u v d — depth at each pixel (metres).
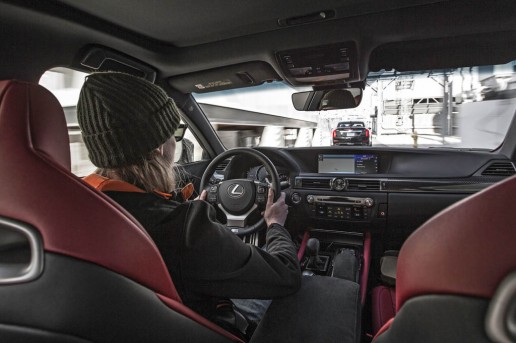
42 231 0.53
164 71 2.36
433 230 0.45
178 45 2.18
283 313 0.98
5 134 0.53
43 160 0.54
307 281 1.16
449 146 2.52
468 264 0.41
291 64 2.16
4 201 0.53
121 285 0.59
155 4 1.65
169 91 2.53
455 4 1.65
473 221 0.41
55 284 0.54
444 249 0.43
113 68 2.11
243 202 1.71
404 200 2.25
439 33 1.83
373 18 1.78
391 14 1.75
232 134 5.04
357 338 0.91
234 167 2.55
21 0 1.42
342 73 2.22
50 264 0.54
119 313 0.59
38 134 0.56
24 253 0.59
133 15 1.75
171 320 0.69
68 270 0.54
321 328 0.92
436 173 2.23
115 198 0.77
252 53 2.13
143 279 0.63
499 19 1.70
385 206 2.28
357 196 2.31
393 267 1.62
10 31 1.50
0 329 0.57
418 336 0.50
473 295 0.42
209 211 0.85
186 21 1.84
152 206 0.80
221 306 1.09
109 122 0.73
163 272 0.69
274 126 6.53
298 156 2.52
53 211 0.53
